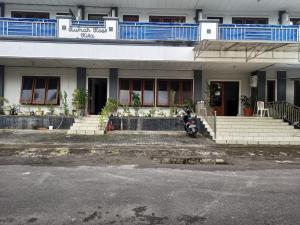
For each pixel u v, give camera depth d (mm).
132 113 18203
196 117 16438
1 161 8891
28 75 18422
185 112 16453
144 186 6328
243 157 10016
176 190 6059
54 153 10234
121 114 17672
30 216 4645
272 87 19312
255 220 4570
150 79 18703
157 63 16641
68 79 18484
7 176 7066
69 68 18453
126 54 15617
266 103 18266
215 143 12867
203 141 13359
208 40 13398
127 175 7301
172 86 18766
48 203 5227
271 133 14625
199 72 18578
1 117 16688
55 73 18469
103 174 7371
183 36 16219
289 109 16578
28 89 18406
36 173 7391
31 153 10195
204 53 15586
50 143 12180
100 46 15523
